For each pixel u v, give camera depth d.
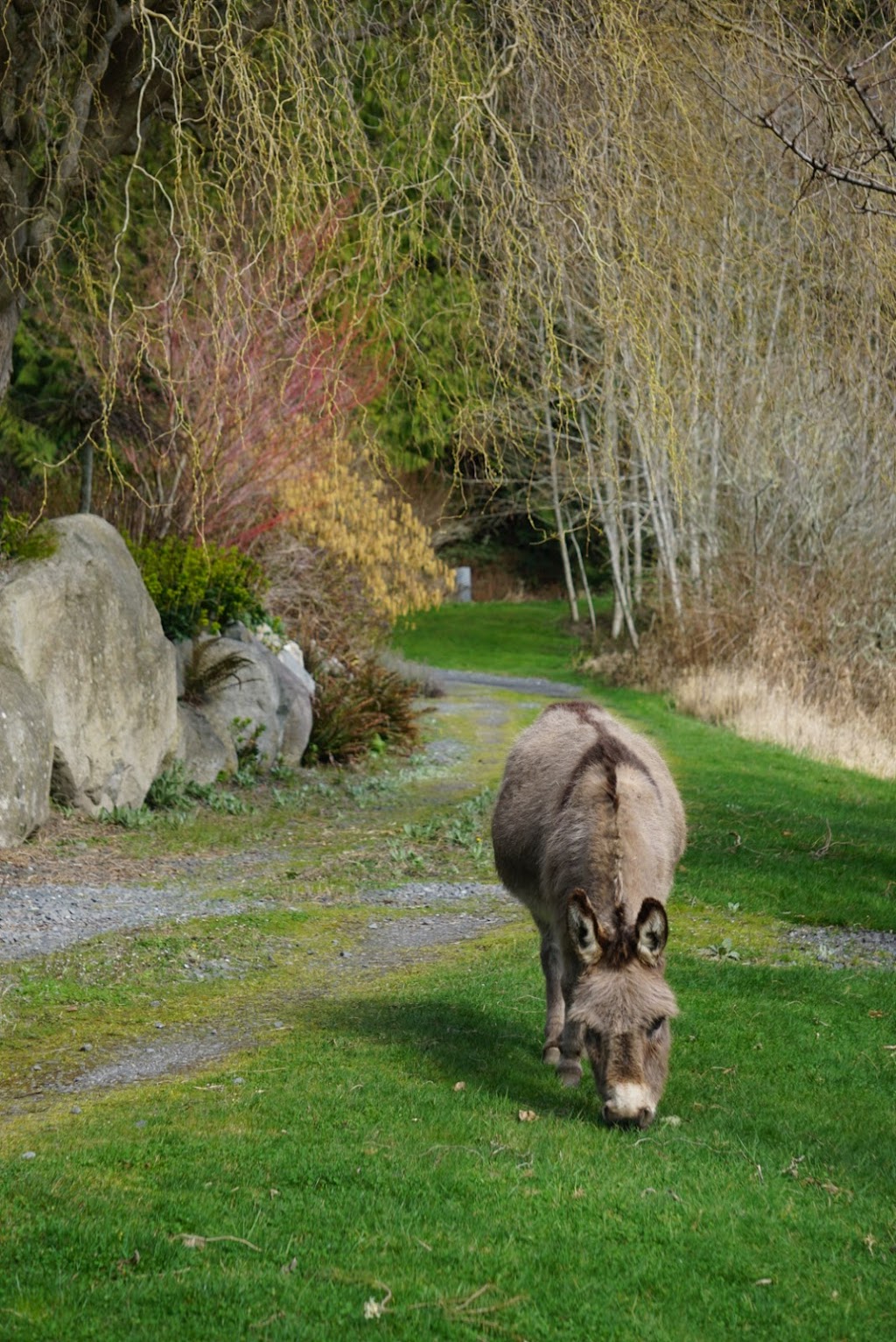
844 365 16.06
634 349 8.15
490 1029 7.40
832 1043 7.22
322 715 18.36
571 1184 5.11
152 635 14.84
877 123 7.38
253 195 8.37
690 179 8.89
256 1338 3.92
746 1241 4.72
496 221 8.18
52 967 8.77
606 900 5.75
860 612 23.41
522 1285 4.32
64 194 10.98
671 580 26.38
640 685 26.83
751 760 17.98
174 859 12.38
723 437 23.91
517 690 27.66
